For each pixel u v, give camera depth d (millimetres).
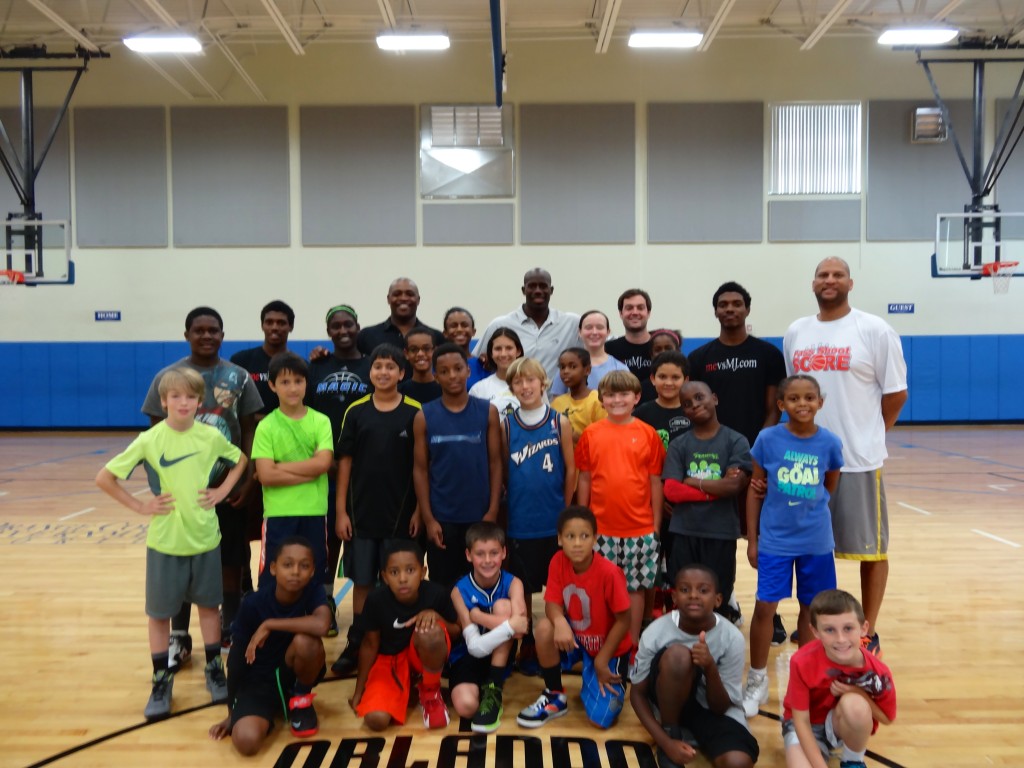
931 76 9156
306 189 10016
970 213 9227
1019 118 9898
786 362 2992
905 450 8156
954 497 5746
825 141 9992
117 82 9898
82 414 10203
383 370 2738
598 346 3492
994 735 2244
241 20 8344
